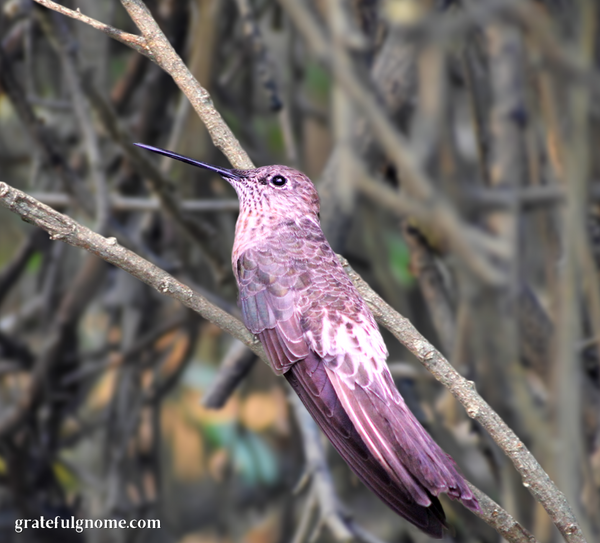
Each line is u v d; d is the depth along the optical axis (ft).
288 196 22.76
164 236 37.11
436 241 29.99
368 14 32.17
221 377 30.07
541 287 36.55
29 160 37.70
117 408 36.55
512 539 16.63
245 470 39.75
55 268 36.22
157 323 40.06
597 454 28.04
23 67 38.24
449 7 29.09
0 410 38.55
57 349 34.17
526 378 30.71
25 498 34.76
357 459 17.25
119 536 35.22
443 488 16.15
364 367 18.62
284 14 33.88
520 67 28.84
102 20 32.27
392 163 31.04
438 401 34.24
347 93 26.40
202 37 30.55
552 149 28.73
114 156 36.63
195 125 33.99
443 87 27.76
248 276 20.84
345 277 20.57
